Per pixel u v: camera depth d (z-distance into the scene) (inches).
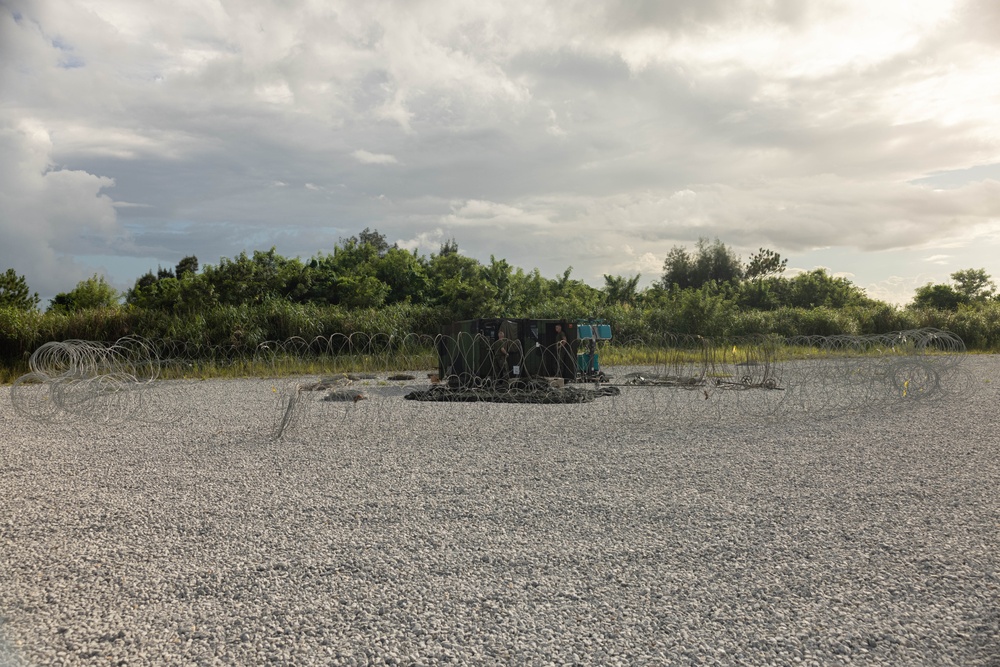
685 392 612.4
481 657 146.9
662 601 173.3
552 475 302.8
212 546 216.8
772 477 297.3
